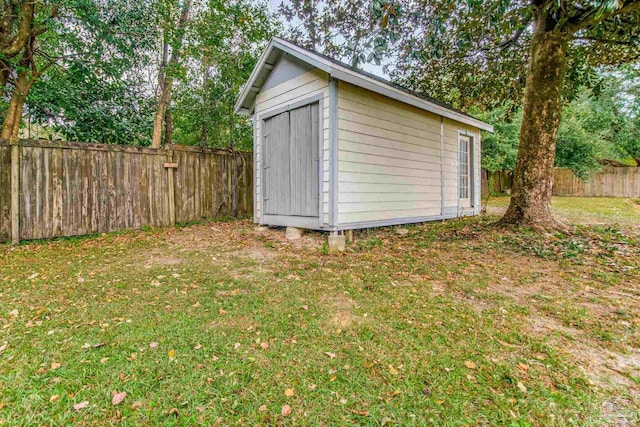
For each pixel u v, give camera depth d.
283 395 1.64
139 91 8.88
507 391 1.66
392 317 2.50
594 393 1.64
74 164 5.77
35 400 1.60
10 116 6.34
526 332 2.26
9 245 5.08
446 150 7.38
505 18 5.14
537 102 5.36
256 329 2.32
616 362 1.92
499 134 13.28
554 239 4.86
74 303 2.80
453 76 8.63
